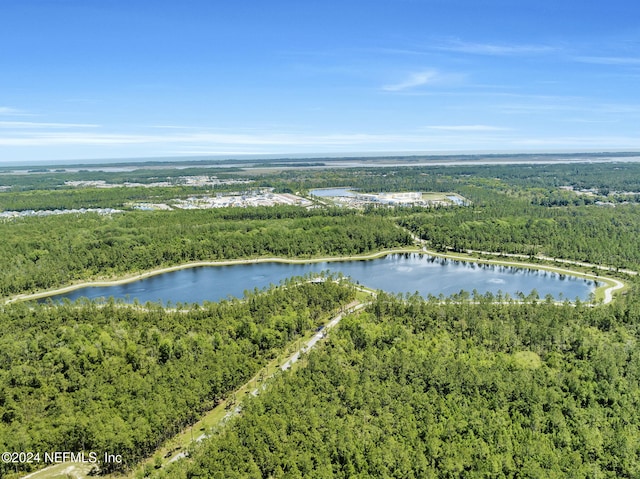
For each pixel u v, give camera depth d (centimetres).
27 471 14675
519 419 15912
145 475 14312
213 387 17962
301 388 17200
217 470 13575
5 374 18050
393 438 14800
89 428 15300
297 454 14225
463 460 14062
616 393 17088
